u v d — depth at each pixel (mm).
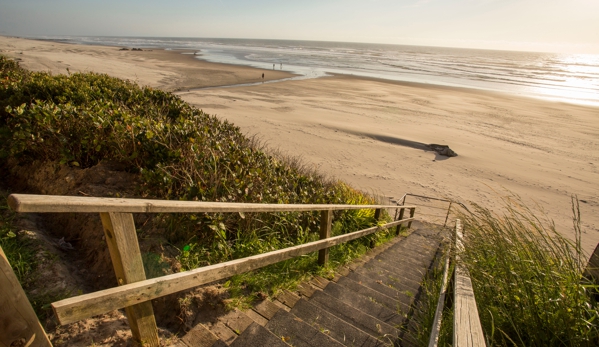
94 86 6680
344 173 13250
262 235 3932
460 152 16234
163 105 6613
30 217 3203
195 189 3572
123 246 1750
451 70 64250
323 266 4211
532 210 11148
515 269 2547
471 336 1585
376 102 27125
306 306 3061
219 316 2680
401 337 2908
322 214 3984
